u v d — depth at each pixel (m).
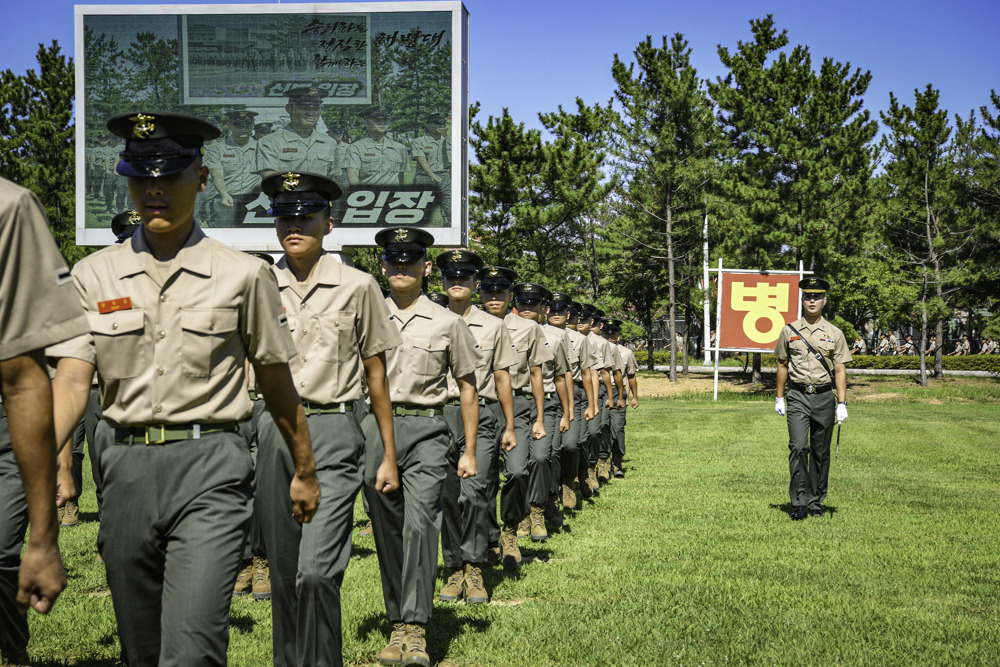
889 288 36.94
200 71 20.59
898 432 19.52
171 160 3.03
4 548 4.44
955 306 41.31
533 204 36.50
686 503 10.73
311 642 4.06
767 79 37.28
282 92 20.50
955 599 6.36
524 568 7.26
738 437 18.97
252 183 20.44
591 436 11.65
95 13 20.61
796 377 9.80
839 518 9.66
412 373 5.22
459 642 5.26
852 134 35.66
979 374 44.34
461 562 6.27
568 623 5.66
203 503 3.07
